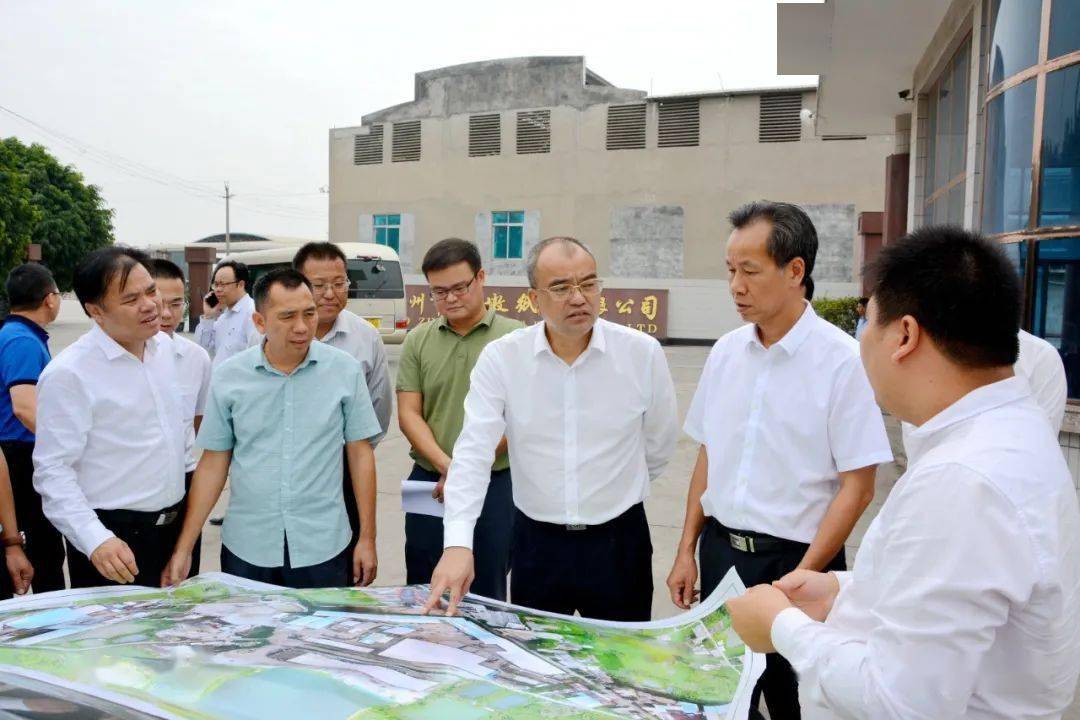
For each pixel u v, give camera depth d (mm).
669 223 17312
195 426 2752
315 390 2215
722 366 1972
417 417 2705
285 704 1097
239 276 4227
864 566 1042
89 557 2021
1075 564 914
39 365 2660
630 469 2096
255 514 2174
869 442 1724
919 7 5176
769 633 1126
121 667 1202
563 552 2098
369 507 2326
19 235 18234
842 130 8992
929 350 978
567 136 17891
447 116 18938
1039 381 2129
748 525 1852
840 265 16016
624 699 1261
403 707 1115
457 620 1602
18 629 1427
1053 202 3424
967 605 860
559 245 1924
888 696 896
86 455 2168
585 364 2043
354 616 1571
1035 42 3520
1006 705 925
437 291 2611
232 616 1538
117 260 2105
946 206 5727
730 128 16641
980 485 871
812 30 5719
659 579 3641
